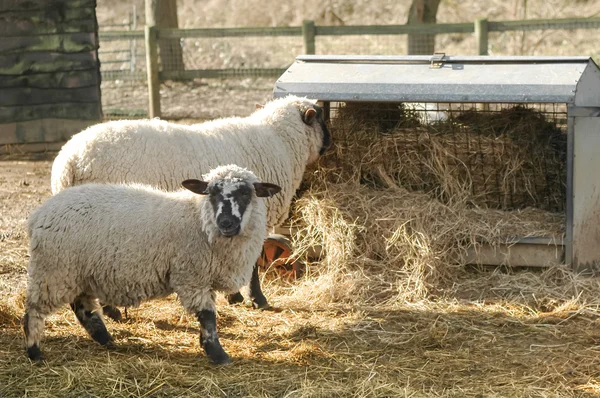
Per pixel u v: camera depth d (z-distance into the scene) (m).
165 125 6.54
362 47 19.62
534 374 5.35
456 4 21.52
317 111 7.22
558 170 7.57
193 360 5.56
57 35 12.62
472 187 7.70
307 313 6.57
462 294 6.88
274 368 5.43
